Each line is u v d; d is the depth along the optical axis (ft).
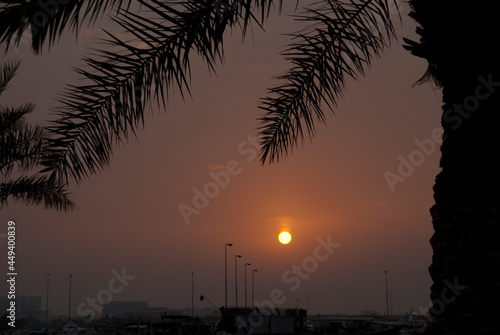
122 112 17.95
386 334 95.61
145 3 17.37
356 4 22.71
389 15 20.85
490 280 12.06
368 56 23.16
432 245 13.33
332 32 23.21
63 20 13.99
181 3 17.51
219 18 17.19
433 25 14.39
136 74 17.99
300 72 25.75
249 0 17.02
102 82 17.97
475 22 13.79
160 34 17.75
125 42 17.75
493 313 11.84
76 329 285.43
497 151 12.91
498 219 12.43
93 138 18.21
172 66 17.88
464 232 12.70
